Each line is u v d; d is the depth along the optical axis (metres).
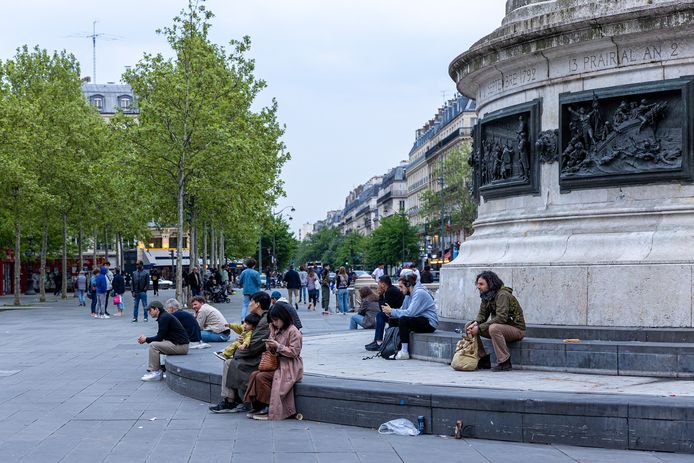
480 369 11.04
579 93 12.56
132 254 84.75
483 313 11.05
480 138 14.53
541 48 12.80
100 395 12.41
